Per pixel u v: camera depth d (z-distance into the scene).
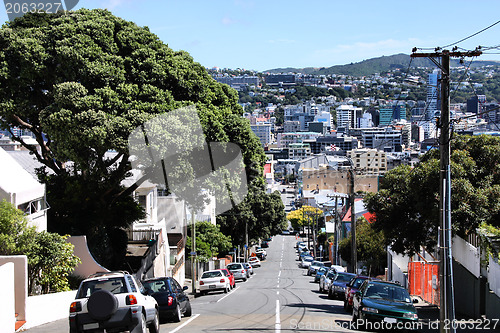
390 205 24.75
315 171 116.38
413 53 16.44
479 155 23.84
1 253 18.73
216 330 15.81
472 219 22.17
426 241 25.09
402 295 17.77
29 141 48.12
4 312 14.59
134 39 28.19
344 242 56.34
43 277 19.94
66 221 27.41
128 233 36.38
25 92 26.55
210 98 31.00
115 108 25.41
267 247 115.75
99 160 26.58
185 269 49.28
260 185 40.91
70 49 25.33
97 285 13.01
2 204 19.09
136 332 12.67
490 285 20.08
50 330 16.14
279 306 23.59
